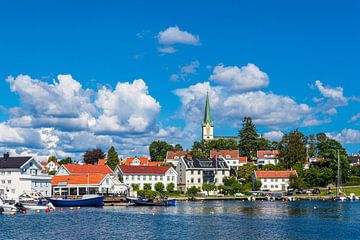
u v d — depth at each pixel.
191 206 140.38
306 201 170.12
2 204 112.75
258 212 118.56
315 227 88.38
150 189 194.38
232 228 86.50
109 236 77.19
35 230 83.06
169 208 131.38
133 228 86.06
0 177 145.38
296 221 97.75
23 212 112.94
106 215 108.69
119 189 163.62
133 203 141.25
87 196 135.00
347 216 108.75
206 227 87.62
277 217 105.75
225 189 197.00
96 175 162.12
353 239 75.44
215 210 124.50
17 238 74.62
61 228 85.69
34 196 135.25
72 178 159.12
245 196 184.62
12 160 149.00
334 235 79.12
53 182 157.25
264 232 81.88
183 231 82.69
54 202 131.12
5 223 92.38
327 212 119.44
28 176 143.75
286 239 75.19
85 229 84.62
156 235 78.25
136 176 197.88
